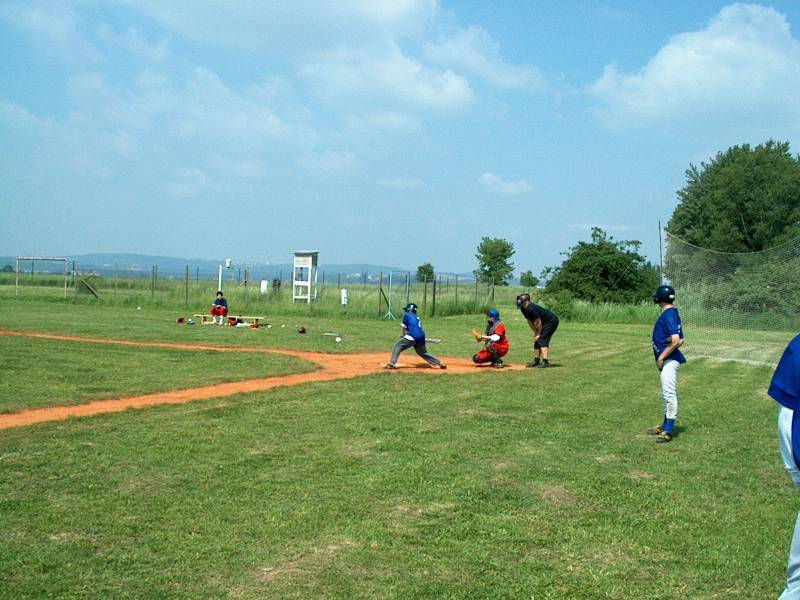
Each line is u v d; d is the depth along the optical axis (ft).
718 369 65.77
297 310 132.67
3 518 21.01
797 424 13.92
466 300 148.66
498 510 22.90
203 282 170.91
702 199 215.10
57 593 16.42
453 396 44.14
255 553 18.94
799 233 190.29
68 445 29.45
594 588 17.44
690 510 23.50
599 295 162.09
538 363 62.75
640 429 36.11
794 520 22.76
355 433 32.86
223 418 35.60
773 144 210.38
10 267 328.70
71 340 70.69
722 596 17.28
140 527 20.57
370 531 20.66
